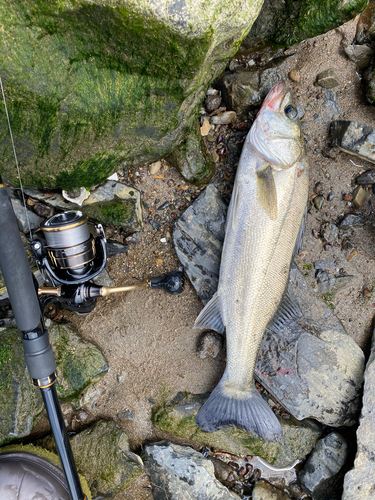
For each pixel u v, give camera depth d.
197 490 0.40
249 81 0.40
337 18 0.37
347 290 0.43
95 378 0.41
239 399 0.38
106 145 0.34
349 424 0.41
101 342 0.42
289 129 0.36
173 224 0.42
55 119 0.31
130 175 0.41
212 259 0.42
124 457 0.39
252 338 0.38
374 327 0.43
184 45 0.28
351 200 0.43
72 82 0.30
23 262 0.26
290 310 0.40
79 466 0.39
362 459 0.39
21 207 0.38
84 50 0.29
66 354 0.40
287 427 0.42
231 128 0.42
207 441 0.41
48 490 0.34
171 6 0.26
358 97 0.42
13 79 0.28
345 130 0.40
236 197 0.38
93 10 0.26
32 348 0.28
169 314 0.43
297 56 0.41
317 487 0.41
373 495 0.38
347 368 0.41
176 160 0.40
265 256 0.37
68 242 0.33
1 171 0.33
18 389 0.37
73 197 0.38
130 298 0.43
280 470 0.43
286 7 0.38
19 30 0.27
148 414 0.42
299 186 0.37
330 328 0.42
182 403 0.42
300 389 0.41
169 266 0.43
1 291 0.38
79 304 0.35
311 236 0.43
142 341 0.43
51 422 0.29
